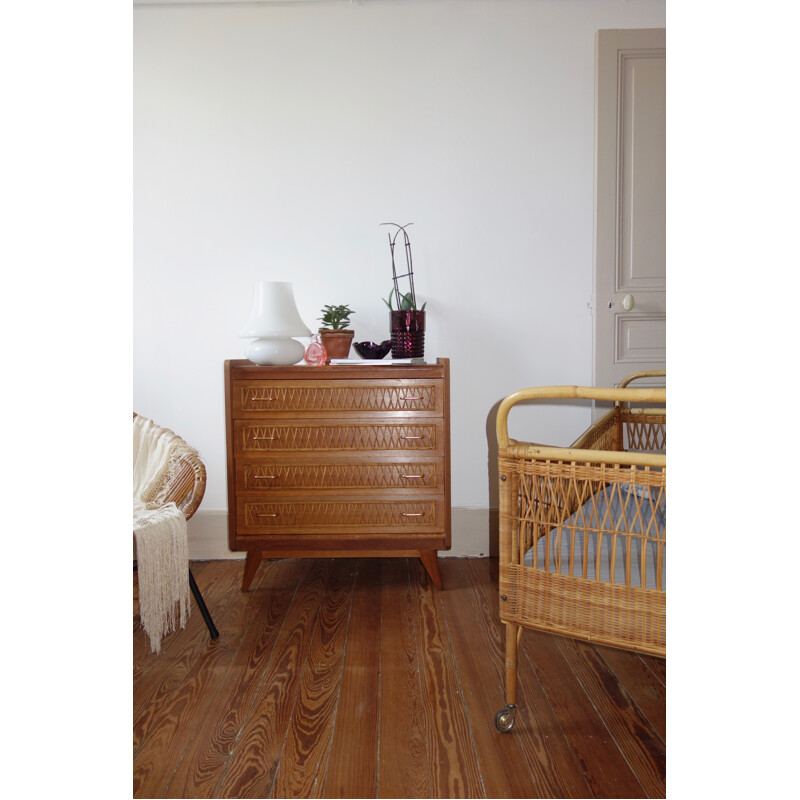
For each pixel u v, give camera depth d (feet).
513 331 10.37
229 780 5.15
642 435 9.52
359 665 6.98
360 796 4.94
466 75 10.12
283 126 10.18
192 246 10.28
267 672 6.86
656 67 9.72
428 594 8.97
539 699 6.29
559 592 5.43
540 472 5.45
